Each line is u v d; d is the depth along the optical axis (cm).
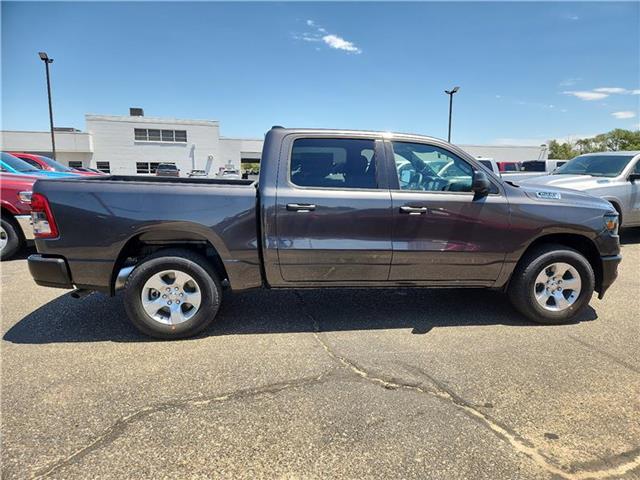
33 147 3378
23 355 332
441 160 391
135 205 346
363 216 365
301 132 375
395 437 239
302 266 368
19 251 673
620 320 420
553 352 348
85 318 411
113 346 351
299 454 224
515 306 414
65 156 3497
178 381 296
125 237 347
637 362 332
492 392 287
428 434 242
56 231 343
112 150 3566
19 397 272
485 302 472
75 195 342
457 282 395
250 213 360
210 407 266
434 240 378
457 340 371
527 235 390
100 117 3503
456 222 379
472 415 261
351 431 244
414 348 355
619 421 256
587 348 356
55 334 374
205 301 364
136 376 302
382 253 372
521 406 271
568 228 395
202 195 354
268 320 414
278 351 346
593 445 235
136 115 3847
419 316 429
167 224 349
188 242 370
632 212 795
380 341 368
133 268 356
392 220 369
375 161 377
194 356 335
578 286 405
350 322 411
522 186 413
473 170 392
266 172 364
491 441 236
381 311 442
